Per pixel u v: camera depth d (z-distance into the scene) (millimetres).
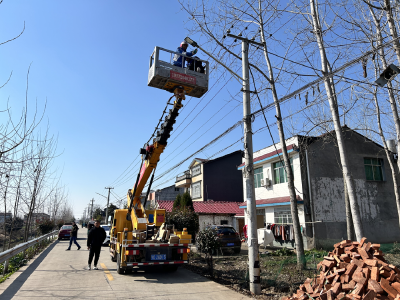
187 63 8750
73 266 10891
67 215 65875
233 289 7730
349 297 4840
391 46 8258
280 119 11516
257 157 21359
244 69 9109
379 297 4578
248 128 8578
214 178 34500
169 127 9148
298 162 16891
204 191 33688
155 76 7961
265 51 11273
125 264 9062
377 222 17031
